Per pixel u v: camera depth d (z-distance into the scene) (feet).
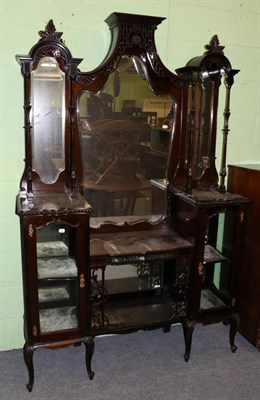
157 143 7.78
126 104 7.39
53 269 6.80
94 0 7.25
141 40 7.06
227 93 7.76
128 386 7.04
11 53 6.99
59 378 7.20
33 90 6.83
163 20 7.28
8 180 7.47
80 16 7.24
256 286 8.07
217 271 8.30
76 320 7.03
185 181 8.07
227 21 8.27
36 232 6.32
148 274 7.97
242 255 7.84
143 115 7.55
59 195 7.07
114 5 7.41
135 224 7.94
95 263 6.77
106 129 7.39
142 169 7.80
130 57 7.16
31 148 6.81
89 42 7.39
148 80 7.36
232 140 8.95
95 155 7.44
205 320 7.73
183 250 7.20
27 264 6.35
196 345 8.30
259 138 9.04
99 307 7.15
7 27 6.88
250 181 8.05
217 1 8.09
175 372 7.45
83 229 6.46
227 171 8.83
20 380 7.16
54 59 6.72
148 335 8.64
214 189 8.08
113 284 7.83
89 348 7.02
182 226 7.69
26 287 6.46
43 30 7.07
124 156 7.63
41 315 7.14
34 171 7.09
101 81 7.09
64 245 6.95
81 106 7.14
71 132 7.05
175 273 7.57
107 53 7.37
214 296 8.29
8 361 7.68
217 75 7.75
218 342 8.44
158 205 8.04
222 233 8.06
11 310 7.99
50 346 6.75
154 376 7.32
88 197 7.55
